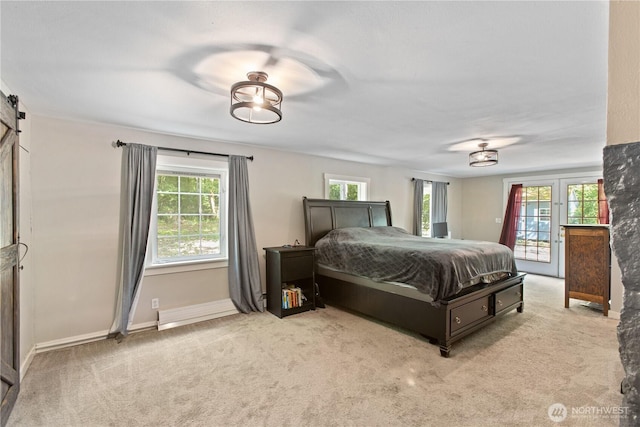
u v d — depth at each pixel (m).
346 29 1.50
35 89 2.22
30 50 1.69
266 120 2.95
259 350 2.81
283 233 4.41
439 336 2.76
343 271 3.82
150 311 3.37
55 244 2.87
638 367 0.62
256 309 3.93
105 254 3.10
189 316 3.50
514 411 1.95
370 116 2.84
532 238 6.43
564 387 2.21
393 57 1.77
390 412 1.95
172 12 1.37
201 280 3.71
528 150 4.28
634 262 0.62
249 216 3.98
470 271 3.05
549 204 6.19
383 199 5.77
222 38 1.58
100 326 3.07
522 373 2.40
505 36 1.55
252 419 1.89
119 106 2.57
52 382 2.29
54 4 1.31
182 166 3.60
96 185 3.06
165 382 2.29
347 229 4.44
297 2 1.30
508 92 2.27
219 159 3.84
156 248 3.47
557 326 3.40
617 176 0.64
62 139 2.91
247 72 1.96
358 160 5.20
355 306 3.71
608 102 0.66
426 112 2.72
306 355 2.71
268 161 4.27
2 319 1.88
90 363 2.57
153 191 3.29
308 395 2.12
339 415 1.92
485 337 3.10
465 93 2.29
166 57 1.78
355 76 2.01
